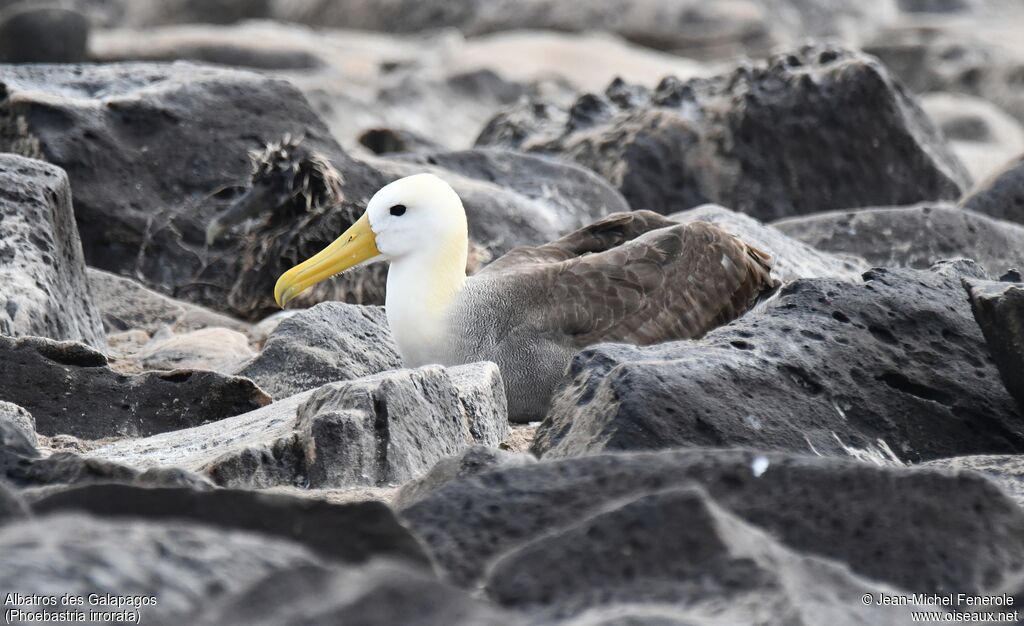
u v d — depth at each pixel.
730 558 6.25
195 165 19.38
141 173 19.16
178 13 61.91
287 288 13.31
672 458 7.47
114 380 12.11
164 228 19.00
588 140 24.39
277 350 13.63
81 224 18.75
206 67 21.22
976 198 21.41
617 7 58.62
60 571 5.37
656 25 57.97
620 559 6.34
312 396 10.68
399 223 13.10
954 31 57.38
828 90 23.77
